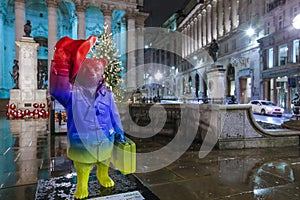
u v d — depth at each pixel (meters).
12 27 36.19
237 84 35.22
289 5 25.31
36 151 6.50
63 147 7.05
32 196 3.45
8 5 35.34
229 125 6.77
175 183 4.04
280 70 26.44
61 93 2.80
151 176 4.41
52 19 32.00
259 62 30.58
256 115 21.81
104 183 3.59
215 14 43.66
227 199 3.40
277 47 27.33
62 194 3.33
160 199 3.38
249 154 6.13
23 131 10.56
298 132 7.27
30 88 20.30
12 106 18.73
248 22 33.00
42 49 37.94
